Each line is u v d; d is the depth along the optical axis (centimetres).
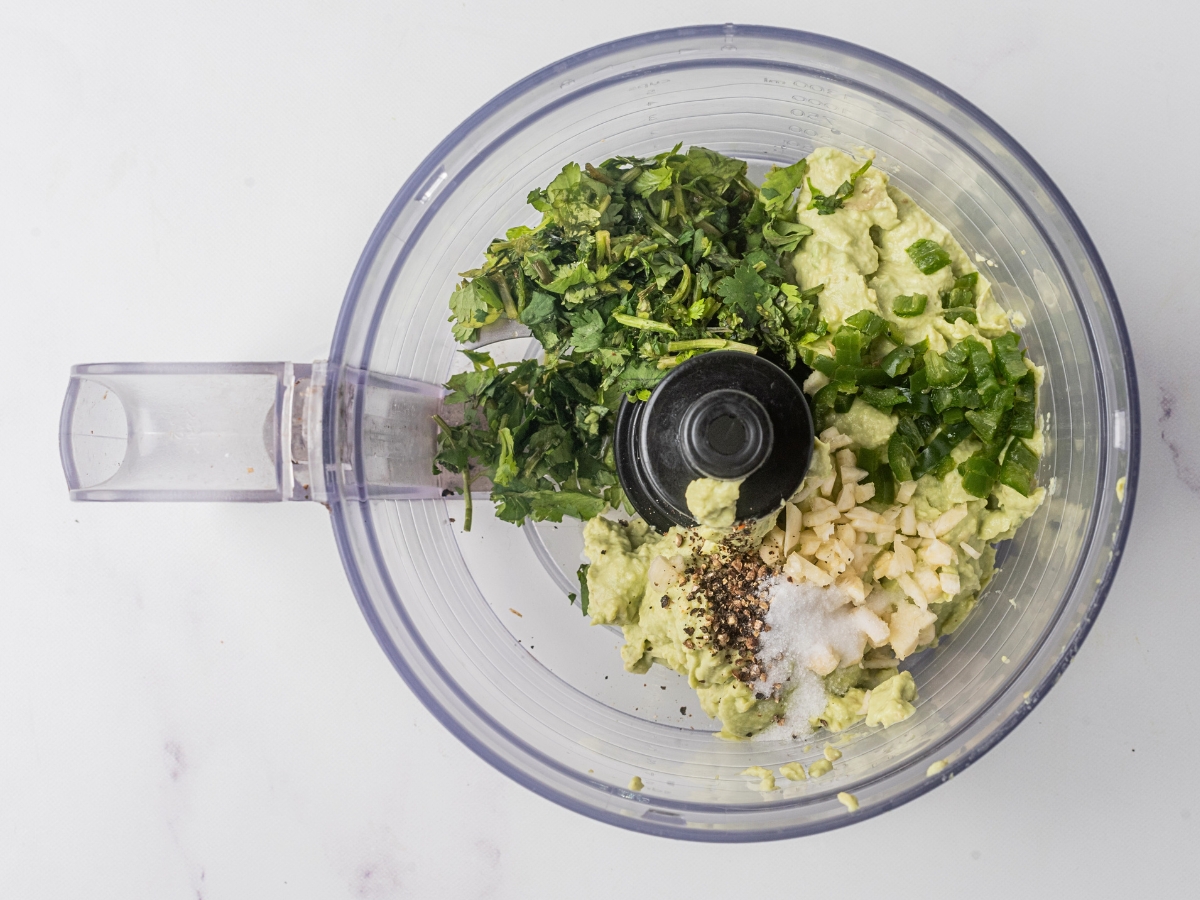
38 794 30
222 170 30
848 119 27
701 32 26
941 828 28
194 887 29
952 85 29
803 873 28
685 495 23
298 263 30
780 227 25
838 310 24
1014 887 28
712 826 25
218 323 30
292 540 30
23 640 30
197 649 30
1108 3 29
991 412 24
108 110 30
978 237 27
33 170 30
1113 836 28
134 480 24
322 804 29
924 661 26
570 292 25
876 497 25
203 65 30
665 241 25
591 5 29
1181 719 28
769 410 22
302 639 29
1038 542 26
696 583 24
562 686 28
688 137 28
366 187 30
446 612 27
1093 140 28
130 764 30
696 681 25
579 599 28
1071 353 26
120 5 30
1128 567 28
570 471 26
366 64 30
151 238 30
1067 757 28
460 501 28
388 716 29
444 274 28
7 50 30
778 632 24
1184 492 28
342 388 25
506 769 26
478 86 30
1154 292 28
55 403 30
